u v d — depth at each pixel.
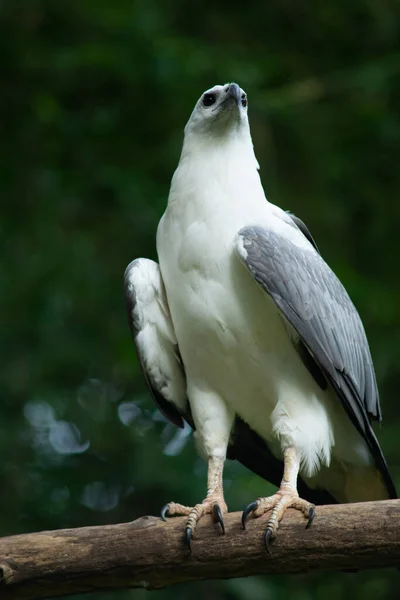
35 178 13.25
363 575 11.38
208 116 8.12
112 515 12.05
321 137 13.43
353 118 13.37
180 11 13.88
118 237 13.18
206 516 6.69
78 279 12.90
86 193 13.06
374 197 13.53
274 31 13.95
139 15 13.12
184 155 8.19
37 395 12.53
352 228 13.59
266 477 8.63
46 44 13.41
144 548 6.38
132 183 12.61
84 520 12.03
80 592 6.48
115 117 13.16
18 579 6.34
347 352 7.93
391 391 12.47
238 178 7.96
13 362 12.75
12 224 13.10
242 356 7.63
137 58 12.77
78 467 12.29
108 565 6.36
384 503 6.12
